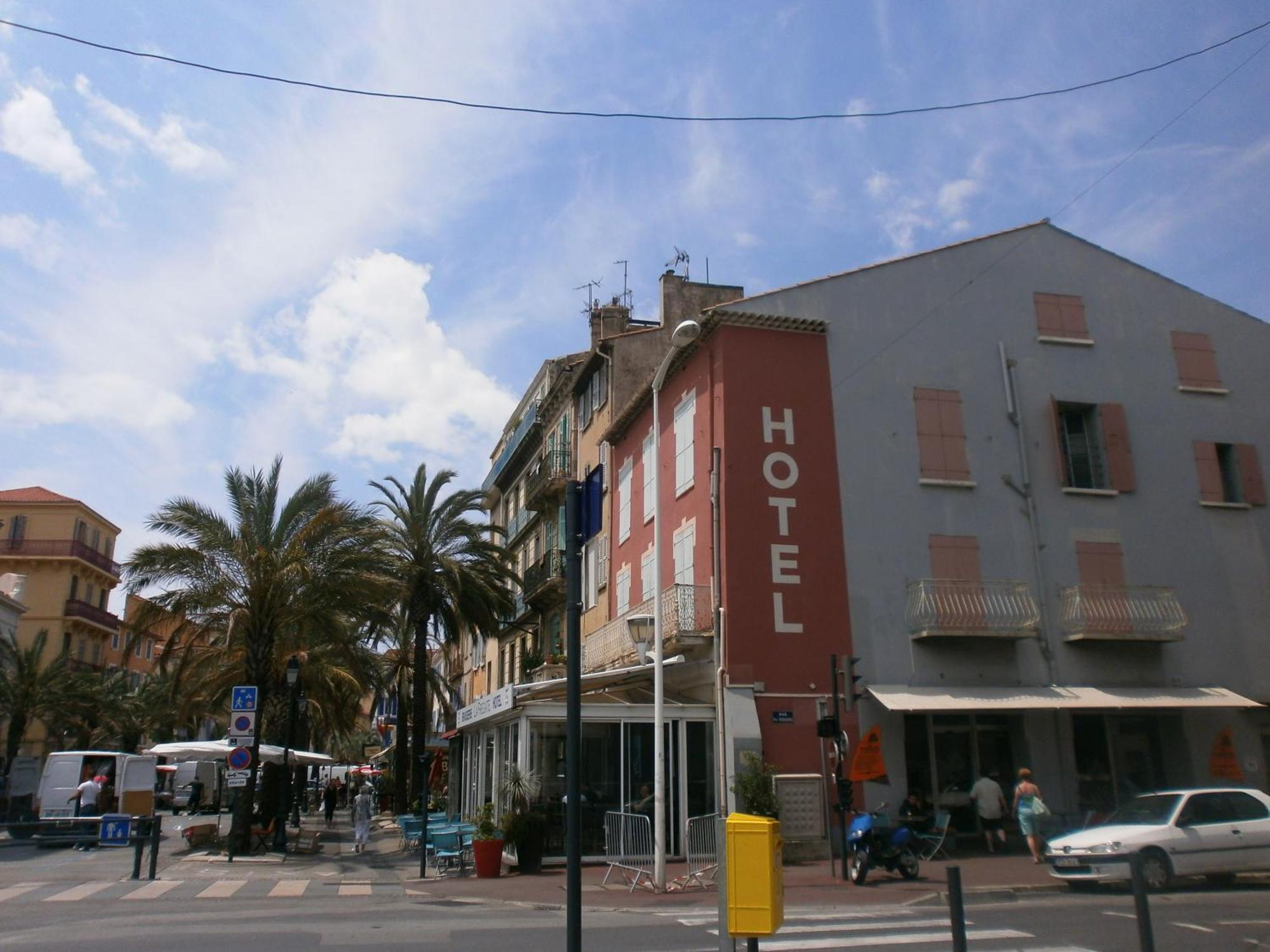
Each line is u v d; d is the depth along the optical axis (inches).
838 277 939.3
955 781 841.5
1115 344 995.3
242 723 846.5
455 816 1258.6
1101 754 877.2
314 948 412.2
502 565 1416.1
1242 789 609.6
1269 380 1035.3
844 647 847.1
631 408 1139.9
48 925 486.0
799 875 694.5
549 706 810.2
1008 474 927.7
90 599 2422.5
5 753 1851.6
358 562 987.9
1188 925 457.7
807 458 884.0
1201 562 953.5
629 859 775.7
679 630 874.8
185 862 876.0
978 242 989.2
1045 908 531.8
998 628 861.2
